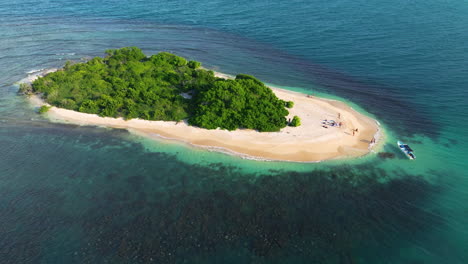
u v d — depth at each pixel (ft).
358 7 560.61
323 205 176.14
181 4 604.49
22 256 143.43
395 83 317.63
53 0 627.46
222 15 538.47
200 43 426.92
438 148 226.99
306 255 147.54
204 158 213.87
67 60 365.20
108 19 520.01
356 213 171.22
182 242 151.84
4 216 163.43
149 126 246.27
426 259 147.74
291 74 343.26
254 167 205.77
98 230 157.17
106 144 226.38
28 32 452.76
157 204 174.19
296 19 509.35
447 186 193.06
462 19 486.79
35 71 333.83
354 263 144.87
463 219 169.68
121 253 145.89
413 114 269.23
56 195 178.50
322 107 275.59
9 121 247.29
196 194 182.29
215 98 249.14
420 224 165.78
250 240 153.89
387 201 180.24
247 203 176.14
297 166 207.21
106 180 191.72
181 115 254.47
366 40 419.33
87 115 257.96
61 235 154.10
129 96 271.90
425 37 419.95
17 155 210.59
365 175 200.75
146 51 397.60
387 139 237.04
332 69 352.49
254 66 362.33
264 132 237.45
